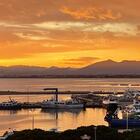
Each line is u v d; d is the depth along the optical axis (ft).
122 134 399.44
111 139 385.50
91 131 393.09
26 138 387.34
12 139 393.29
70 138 380.37
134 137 382.22
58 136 387.14
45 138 385.50
